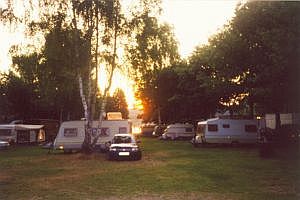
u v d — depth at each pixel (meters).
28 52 30.27
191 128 56.22
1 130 49.22
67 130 34.72
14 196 14.28
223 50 36.22
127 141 28.33
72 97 53.62
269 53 32.66
